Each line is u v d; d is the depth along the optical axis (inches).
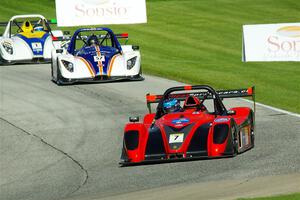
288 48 3695.9
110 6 4874.5
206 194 1323.8
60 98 2682.1
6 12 5541.3
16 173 1770.4
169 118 1747.0
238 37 4613.7
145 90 2797.7
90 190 1524.4
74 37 2999.5
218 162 1638.8
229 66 3558.1
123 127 2177.7
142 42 4404.5
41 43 3503.9
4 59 3464.6
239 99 2600.9
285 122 2134.6
